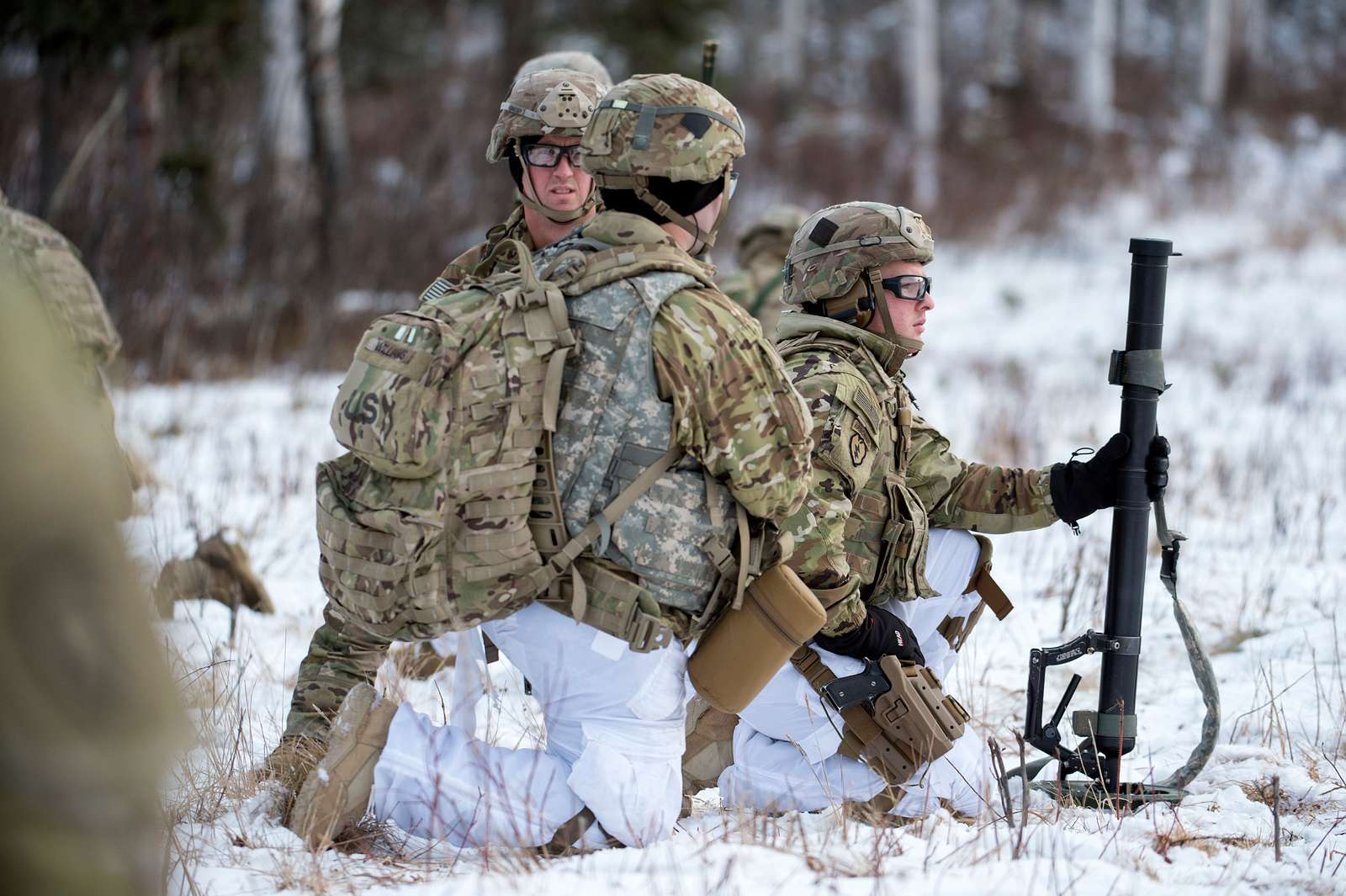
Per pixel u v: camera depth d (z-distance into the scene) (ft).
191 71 149.28
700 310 31.32
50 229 40.91
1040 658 40.50
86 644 12.57
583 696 32.53
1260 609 62.85
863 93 332.19
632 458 31.04
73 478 12.66
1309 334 167.12
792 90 312.50
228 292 140.87
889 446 38.19
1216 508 84.07
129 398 101.91
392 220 158.81
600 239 32.73
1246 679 53.72
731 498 32.14
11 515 12.26
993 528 41.09
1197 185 271.28
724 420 31.07
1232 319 178.81
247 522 74.84
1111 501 39.96
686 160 32.12
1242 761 44.11
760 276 74.33
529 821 32.22
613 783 32.09
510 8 249.34
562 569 31.12
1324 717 48.85
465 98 198.49
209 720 36.60
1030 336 183.11
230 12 136.98
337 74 162.91
